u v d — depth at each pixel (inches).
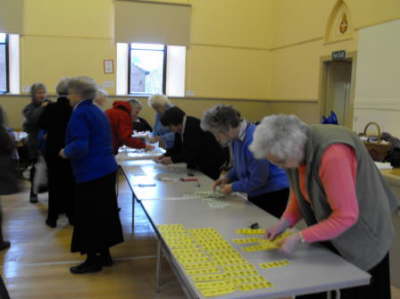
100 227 110.0
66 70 285.7
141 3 292.5
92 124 101.4
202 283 53.6
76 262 122.5
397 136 205.6
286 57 308.0
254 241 69.0
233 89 323.0
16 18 272.4
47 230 150.9
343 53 246.2
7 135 66.2
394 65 207.8
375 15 220.2
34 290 104.0
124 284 108.9
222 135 88.8
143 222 164.1
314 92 276.7
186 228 75.3
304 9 283.6
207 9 308.2
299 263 60.3
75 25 283.9
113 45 292.5
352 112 239.8
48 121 144.9
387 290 65.5
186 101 312.5
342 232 56.9
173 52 314.7
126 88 310.8
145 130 269.3
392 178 105.8
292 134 56.8
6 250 130.6
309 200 63.6
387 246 61.7
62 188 151.0
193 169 134.8
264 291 51.6
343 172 56.0
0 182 64.8
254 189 88.8
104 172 106.3
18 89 283.1
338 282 54.4
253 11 319.9
